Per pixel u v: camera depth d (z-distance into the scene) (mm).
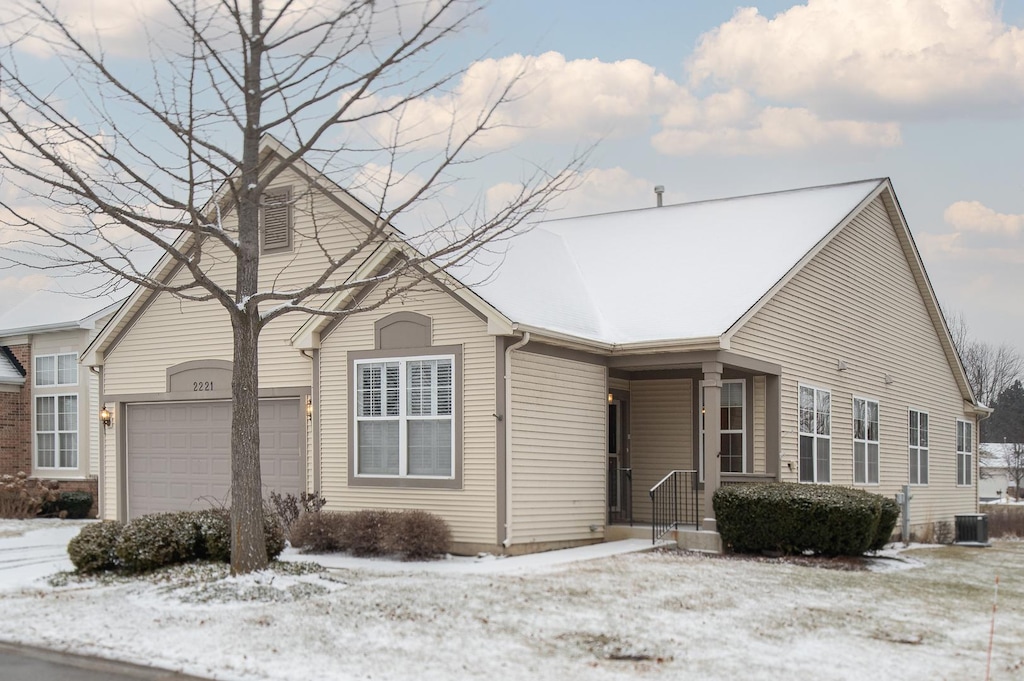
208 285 11562
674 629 9953
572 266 21031
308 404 17547
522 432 15523
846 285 21578
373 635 9422
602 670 8422
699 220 22547
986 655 9383
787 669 8609
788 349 18688
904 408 24641
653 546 16203
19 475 24188
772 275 18375
